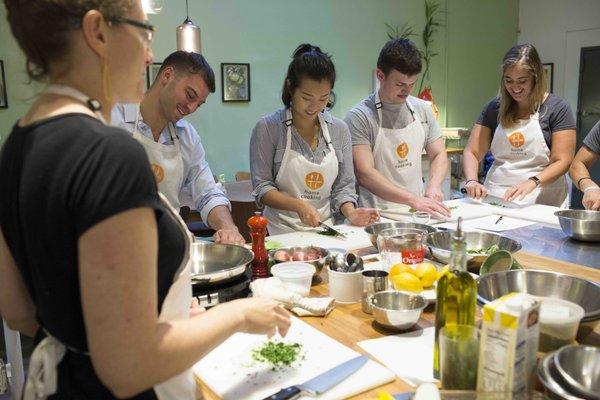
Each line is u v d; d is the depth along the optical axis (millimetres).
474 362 888
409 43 2539
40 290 747
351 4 5469
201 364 1081
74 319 750
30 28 706
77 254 683
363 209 2334
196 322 788
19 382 2049
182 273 856
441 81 6215
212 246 1703
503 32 6570
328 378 989
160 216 724
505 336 828
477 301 1139
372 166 2686
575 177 2672
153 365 691
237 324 854
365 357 1080
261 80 5066
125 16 734
